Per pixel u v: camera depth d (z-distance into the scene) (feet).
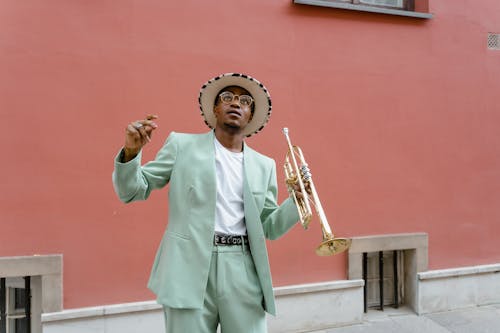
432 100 15.88
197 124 12.90
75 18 11.82
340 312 14.42
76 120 11.81
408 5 16.20
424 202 15.72
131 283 12.23
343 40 14.66
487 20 16.58
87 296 11.82
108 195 12.06
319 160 14.29
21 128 11.37
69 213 11.71
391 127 15.29
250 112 7.71
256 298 7.02
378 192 15.07
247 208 7.11
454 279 16.06
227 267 6.84
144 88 12.41
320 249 6.42
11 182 11.26
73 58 11.80
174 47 12.70
